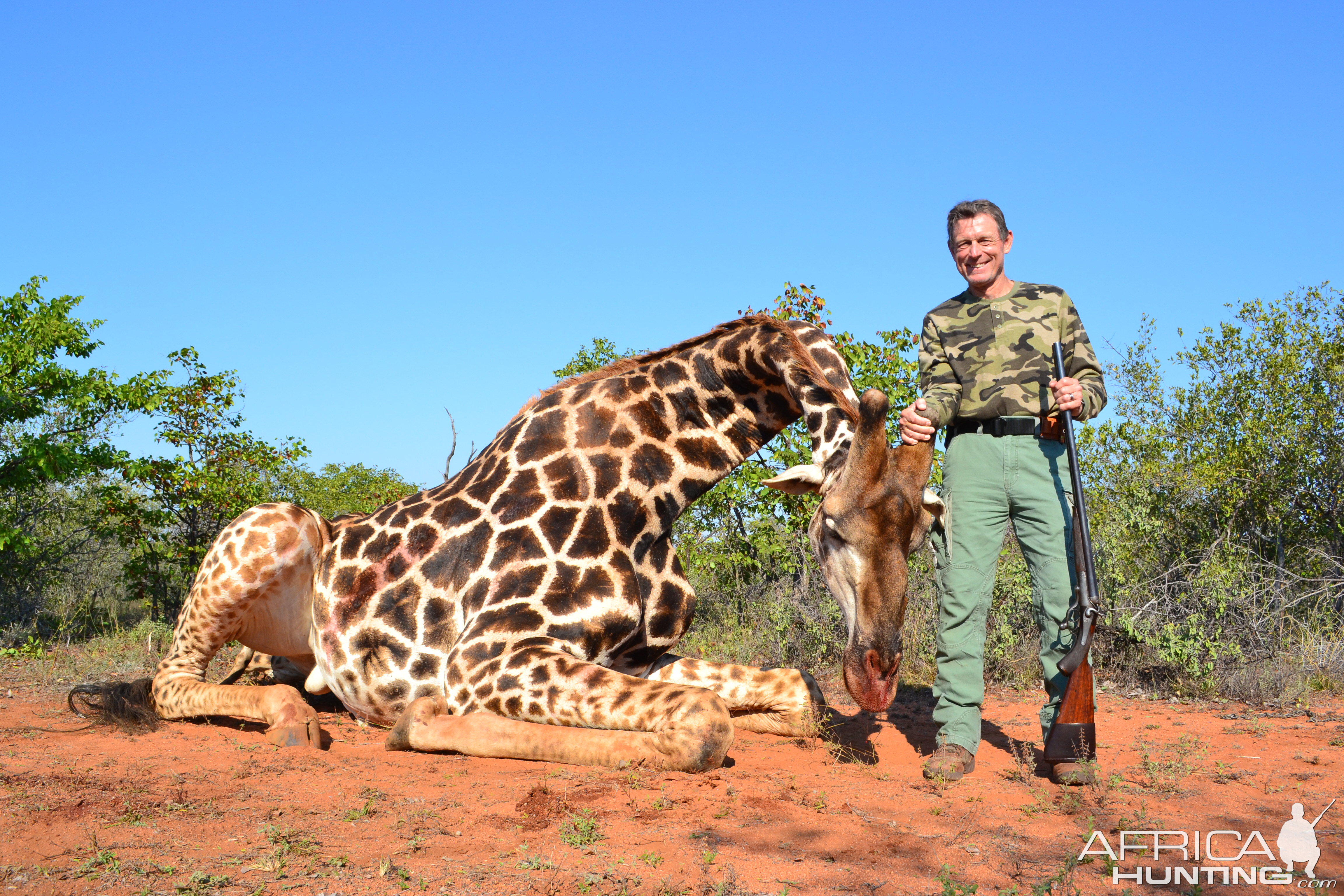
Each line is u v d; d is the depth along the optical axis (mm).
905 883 2402
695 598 4516
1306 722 4941
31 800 2900
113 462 9086
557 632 4000
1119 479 8125
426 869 2424
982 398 3832
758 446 4570
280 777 3387
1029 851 2686
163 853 2486
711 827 2828
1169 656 5840
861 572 3447
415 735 3883
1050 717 3828
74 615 9289
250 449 9703
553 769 3572
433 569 4312
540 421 4453
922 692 5789
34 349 9125
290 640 4652
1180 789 3420
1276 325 9398
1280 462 8750
